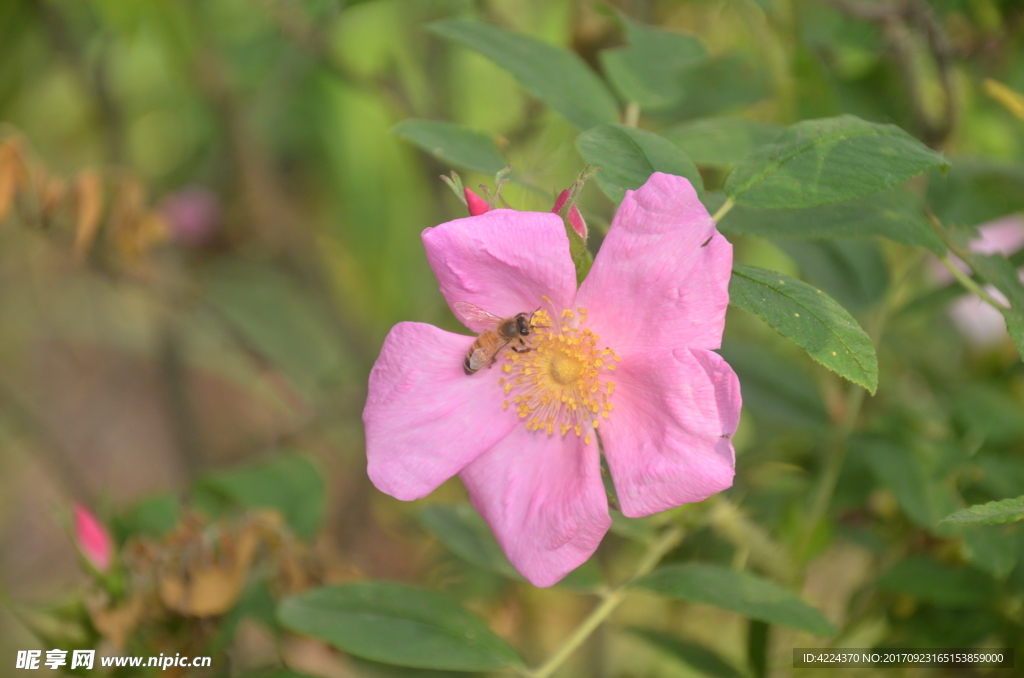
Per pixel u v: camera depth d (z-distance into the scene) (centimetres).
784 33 52
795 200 44
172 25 63
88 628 50
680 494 44
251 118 77
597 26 55
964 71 56
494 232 44
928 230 46
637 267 44
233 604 51
